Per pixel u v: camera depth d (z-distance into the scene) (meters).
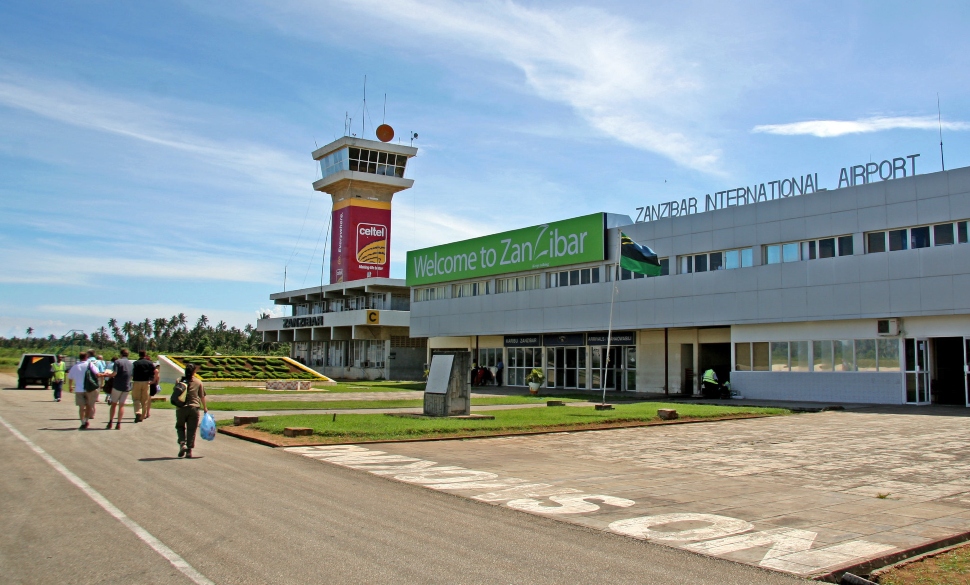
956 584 6.52
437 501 10.11
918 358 29.50
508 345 52.06
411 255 60.25
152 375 21.20
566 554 7.46
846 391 31.56
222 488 10.68
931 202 29.00
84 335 62.62
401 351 70.62
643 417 22.89
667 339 40.66
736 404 30.98
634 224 41.16
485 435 18.72
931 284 28.86
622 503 10.18
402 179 79.38
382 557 7.17
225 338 129.00
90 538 7.67
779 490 11.33
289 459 14.04
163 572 6.54
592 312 43.47
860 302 30.97
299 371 52.62
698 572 6.93
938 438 18.78
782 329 34.09
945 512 9.75
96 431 18.08
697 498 10.61
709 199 37.44
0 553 7.10
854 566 7.12
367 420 20.64
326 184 80.19
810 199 32.97
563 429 20.38
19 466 12.37
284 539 7.75
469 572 6.75
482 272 51.75
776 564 7.21
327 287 77.25
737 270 35.66
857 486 11.75
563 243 44.94
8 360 95.06
